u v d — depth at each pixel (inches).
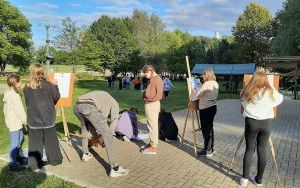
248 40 2650.1
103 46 2829.7
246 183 237.8
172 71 3211.1
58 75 313.6
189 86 326.0
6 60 2354.8
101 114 260.5
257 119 225.9
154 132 313.1
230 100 1012.5
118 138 376.5
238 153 324.8
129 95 1105.4
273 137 404.2
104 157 302.0
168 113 375.6
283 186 240.2
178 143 360.5
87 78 2659.9
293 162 298.2
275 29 2586.1
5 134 386.9
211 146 309.9
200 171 269.9
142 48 2888.8
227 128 466.0
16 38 2417.6
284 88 1935.3
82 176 253.4
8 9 2351.1
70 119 501.0
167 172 266.2
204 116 302.8
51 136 263.7
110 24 2888.8
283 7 1609.3
